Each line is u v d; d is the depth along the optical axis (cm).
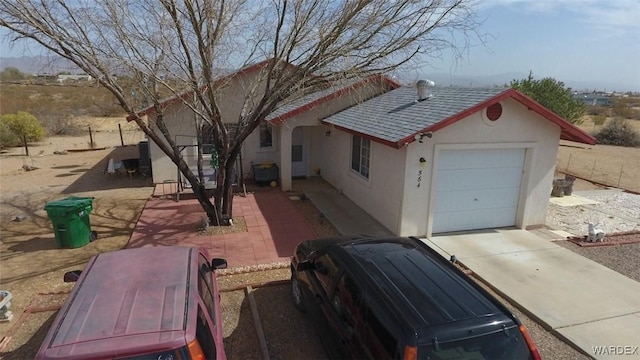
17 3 699
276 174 1424
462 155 929
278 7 763
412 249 520
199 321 359
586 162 2027
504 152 959
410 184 899
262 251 863
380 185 1019
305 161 1562
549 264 800
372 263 472
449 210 961
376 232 973
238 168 1459
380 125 1002
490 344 356
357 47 816
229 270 757
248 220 1064
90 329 319
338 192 1330
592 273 762
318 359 516
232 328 582
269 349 536
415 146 877
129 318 334
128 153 2148
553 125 957
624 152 2362
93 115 3238
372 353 387
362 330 411
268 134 1497
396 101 1203
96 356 295
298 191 1355
